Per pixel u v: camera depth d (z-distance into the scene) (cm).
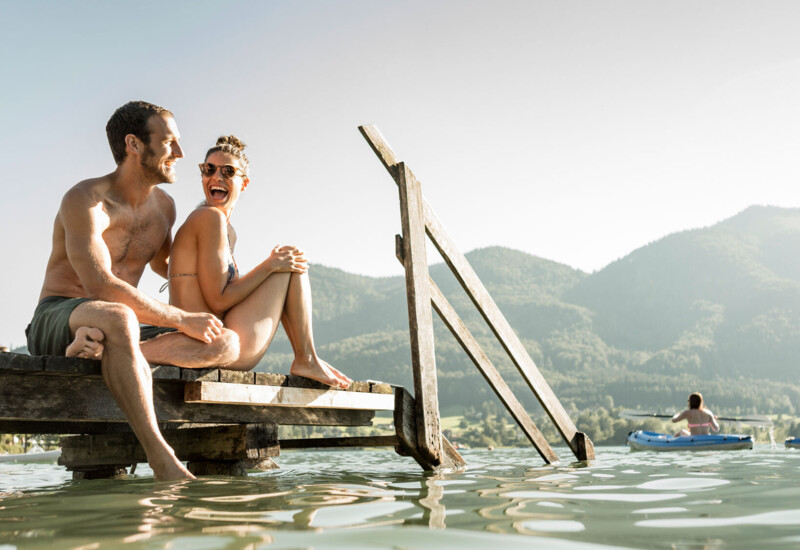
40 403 316
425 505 228
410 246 489
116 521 191
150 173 378
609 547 151
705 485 310
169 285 408
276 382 392
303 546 152
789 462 551
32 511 218
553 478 365
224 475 412
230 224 449
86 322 313
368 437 493
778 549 149
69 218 344
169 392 363
